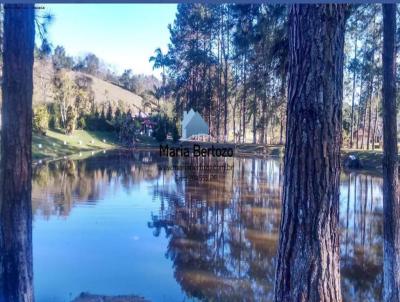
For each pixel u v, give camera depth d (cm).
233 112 2958
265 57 1656
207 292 456
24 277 276
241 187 1210
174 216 831
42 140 2384
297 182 190
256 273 515
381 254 597
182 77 2931
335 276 189
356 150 2109
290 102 194
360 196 1094
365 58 2273
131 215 832
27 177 276
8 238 272
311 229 187
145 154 2305
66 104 3008
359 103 2611
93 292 451
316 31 184
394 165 363
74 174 1475
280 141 2697
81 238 659
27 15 265
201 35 2845
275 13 1269
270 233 710
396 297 357
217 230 724
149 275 502
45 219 784
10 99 265
